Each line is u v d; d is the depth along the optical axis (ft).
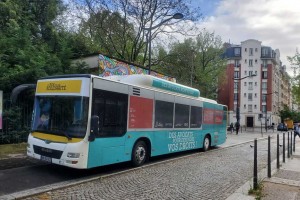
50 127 29.07
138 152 34.73
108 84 30.01
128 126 32.76
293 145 59.72
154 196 23.47
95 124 26.99
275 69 332.19
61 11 85.30
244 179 30.73
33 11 77.00
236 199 23.09
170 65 113.80
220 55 160.76
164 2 87.76
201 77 147.84
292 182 29.09
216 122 57.62
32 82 47.57
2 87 45.19
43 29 76.54
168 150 40.78
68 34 84.28
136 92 34.14
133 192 24.29
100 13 88.33
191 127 47.37
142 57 104.58
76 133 27.25
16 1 71.05
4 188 23.43
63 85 29.14
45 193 22.94
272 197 23.76
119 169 33.06
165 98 39.99
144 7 88.28
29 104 47.14
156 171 33.19
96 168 32.89
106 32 91.25
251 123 305.12
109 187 25.50
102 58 60.75
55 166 32.48
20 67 47.67
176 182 28.43
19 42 56.03
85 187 25.18
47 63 53.62
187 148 46.19
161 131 39.04
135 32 92.02
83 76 28.14
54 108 29.25
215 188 26.81
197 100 49.60
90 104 27.71
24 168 30.78
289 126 248.52
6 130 44.09
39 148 29.04
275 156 50.49
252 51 309.22
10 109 44.62
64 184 25.46
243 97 308.81
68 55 59.31
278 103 357.41
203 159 44.24
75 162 26.68
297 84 110.93
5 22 65.41
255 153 26.20
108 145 29.78
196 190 25.89
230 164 40.34
